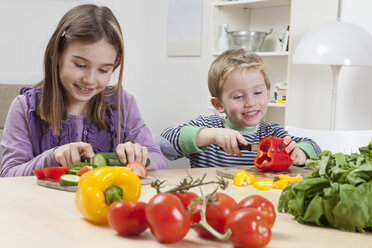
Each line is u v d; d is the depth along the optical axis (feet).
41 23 13.89
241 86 5.81
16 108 5.43
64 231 2.48
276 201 3.38
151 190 3.62
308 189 2.72
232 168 4.80
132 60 16.47
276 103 11.46
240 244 2.12
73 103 5.53
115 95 6.02
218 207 2.29
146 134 6.00
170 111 16.24
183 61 15.65
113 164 4.18
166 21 16.15
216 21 12.94
